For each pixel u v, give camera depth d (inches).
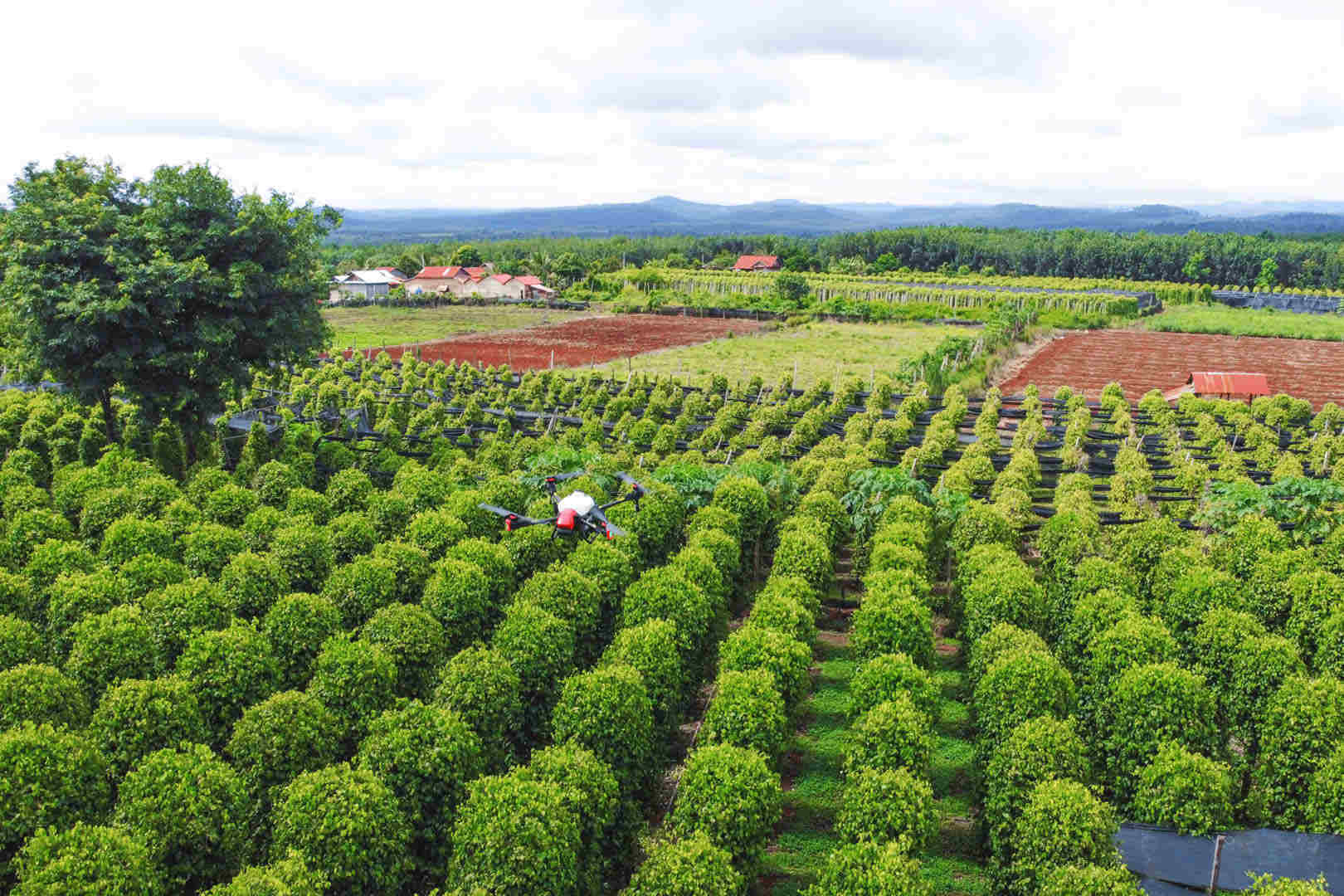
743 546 1397.6
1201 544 1466.5
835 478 1603.1
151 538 1226.0
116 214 1727.4
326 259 2236.7
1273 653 963.3
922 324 5310.0
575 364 3966.5
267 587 1104.8
